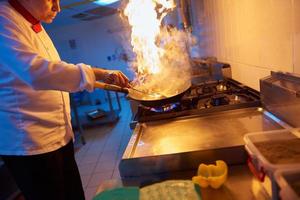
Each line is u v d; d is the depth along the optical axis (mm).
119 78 1072
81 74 957
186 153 750
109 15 5090
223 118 1085
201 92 1548
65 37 5637
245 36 1460
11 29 948
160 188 646
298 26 872
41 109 1114
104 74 1079
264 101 1081
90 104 5543
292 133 670
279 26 1021
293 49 923
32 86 921
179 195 612
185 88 1294
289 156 544
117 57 5637
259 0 1193
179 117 1161
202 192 644
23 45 930
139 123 1163
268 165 512
